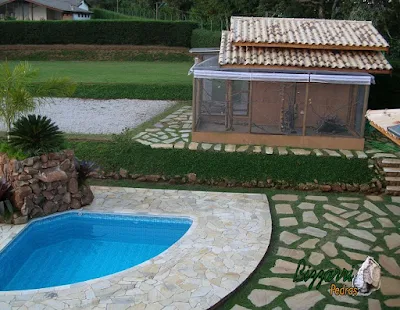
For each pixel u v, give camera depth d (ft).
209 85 52.03
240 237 35.29
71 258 34.24
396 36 80.48
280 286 29.43
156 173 48.75
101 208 40.57
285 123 51.21
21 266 32.76
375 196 45.39
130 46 133.69
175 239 37.70
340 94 50.60
